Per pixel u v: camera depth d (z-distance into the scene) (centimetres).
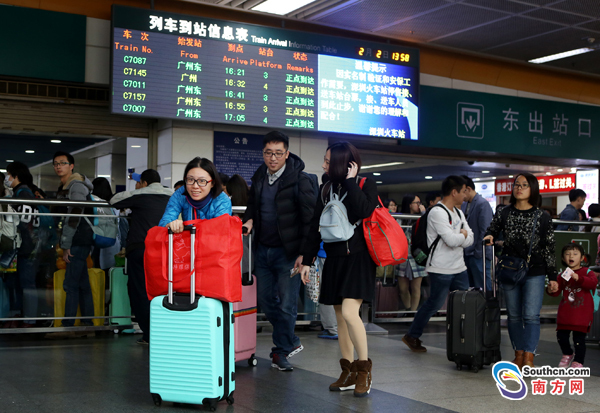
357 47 995
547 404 365
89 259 577
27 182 609
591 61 1200
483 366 481
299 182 435
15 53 820
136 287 514
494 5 904
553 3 894
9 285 544
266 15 974
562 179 1605
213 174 355
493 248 488
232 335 346
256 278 452
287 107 937
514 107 1216
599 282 609
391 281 700
